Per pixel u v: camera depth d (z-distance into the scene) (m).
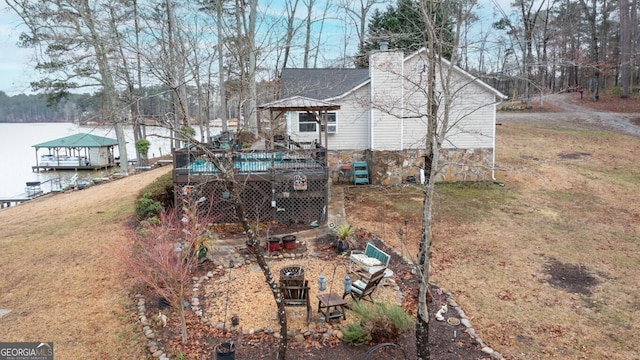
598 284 9.25
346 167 18.03
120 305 8.46
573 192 16.11
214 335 7.35
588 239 11.85
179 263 7.57
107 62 14.66
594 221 13.27
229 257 10.76
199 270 9.98
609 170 18.48
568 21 34.03
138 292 8.91
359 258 9.62
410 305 8.28
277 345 7.04
